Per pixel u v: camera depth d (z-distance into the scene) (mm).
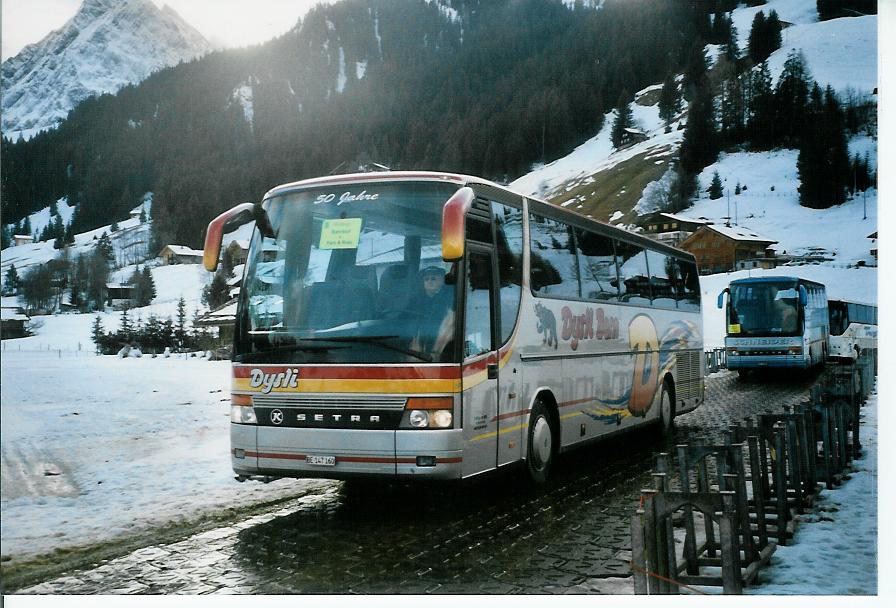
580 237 10945
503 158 182000
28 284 88375
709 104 139750
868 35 148875
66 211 118500
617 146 175125
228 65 182625
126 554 6922
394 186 8031
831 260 73375
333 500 9016
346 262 7848
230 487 9680
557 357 9773
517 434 8594
